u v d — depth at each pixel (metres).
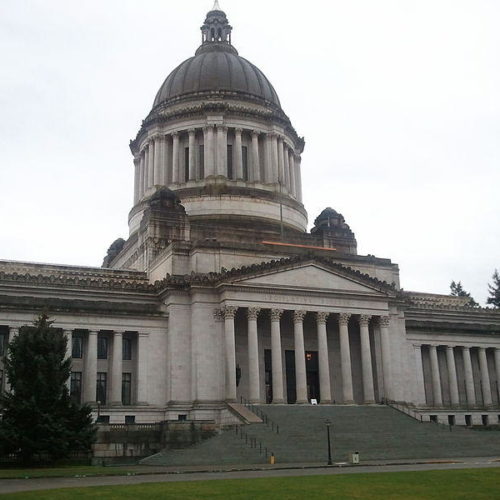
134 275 106.69
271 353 93.38
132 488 37.62
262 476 45.50
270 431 74.38
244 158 127.06
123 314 91.88
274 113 129.25
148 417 89.75
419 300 129.50
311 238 116.25
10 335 85.56
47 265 103.56
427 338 111.25
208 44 141.50
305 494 33.78
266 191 121.44
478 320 126.50
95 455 69.19
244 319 95.75
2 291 93.88
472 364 117.06
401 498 32.44
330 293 96.44
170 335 92.25
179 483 40.31
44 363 65.56
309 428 77.69
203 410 88.50
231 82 130.62
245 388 94.12
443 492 34.56
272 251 101.25
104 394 91.25
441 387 112.25
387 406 92.56
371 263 108.06
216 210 115.94
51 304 89.25
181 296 93.88
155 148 126.31
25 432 63.22
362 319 98.31
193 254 97.25
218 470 53.72
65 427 64.94
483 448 74.25
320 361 94.12
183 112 125.50
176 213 109.19
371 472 46.47
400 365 101.19
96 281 97.75
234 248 99.12
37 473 53.06
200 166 124.38
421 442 75.38
